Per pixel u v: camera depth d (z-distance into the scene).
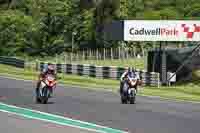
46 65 66.38
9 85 98.56
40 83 66.25
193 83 118.00
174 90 105.06
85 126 44.81
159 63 123.69
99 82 117.50
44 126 44.19
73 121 48.44
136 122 48.94
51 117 51.47
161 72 122.62
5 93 80.44
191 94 98.56
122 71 121.12
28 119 49.53
